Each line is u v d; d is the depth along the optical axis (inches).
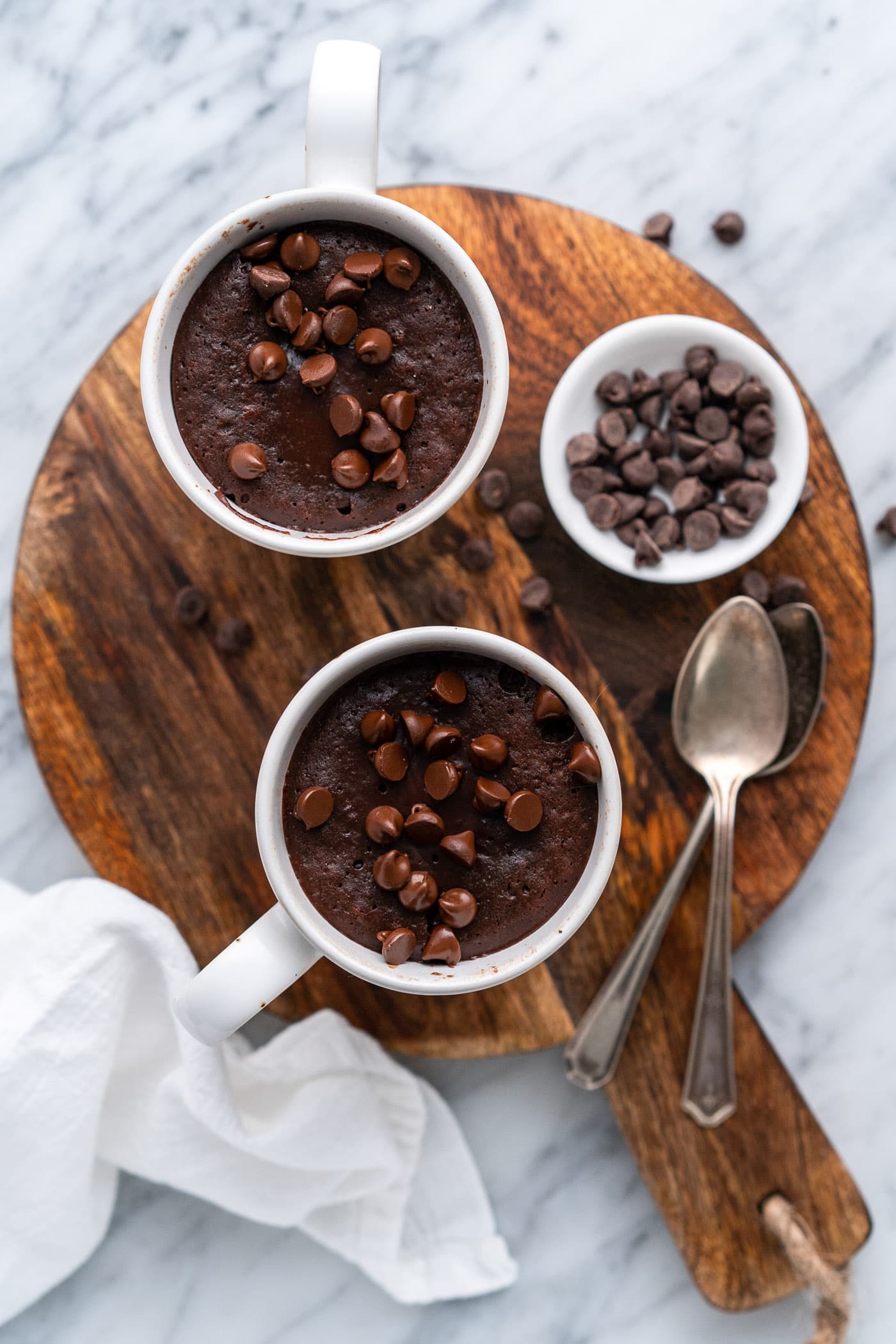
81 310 27.7
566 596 25.7
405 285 23.4
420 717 22.9
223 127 27.7
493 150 27.7
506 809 22.8
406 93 27.6
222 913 25.5
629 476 25.5
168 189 27.7
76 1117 26.0
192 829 25.5
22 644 25.5
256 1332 27.9
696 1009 25.5
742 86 27.7
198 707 25.5
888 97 27.6
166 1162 26.5
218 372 23.4
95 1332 27.8
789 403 25.3
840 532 25.8
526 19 27.7
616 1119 27.5
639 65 27.7
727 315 25.6
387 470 23.2
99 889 25.5
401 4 27.7
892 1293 27.7
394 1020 25.7
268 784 22.5
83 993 25.6
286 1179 26.6
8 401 27.6
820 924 27.8
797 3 27.6
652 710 25.7
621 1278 27.8
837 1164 25.9
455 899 22.7
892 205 27.7
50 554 25.5
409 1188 27.0
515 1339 27.9
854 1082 27.7
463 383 23.5
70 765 25.5
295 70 27.7
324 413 23.5
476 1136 27.7
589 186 27.7
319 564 25.6
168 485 25.5
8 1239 26.5
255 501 23.4
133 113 27.7
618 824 22.7
